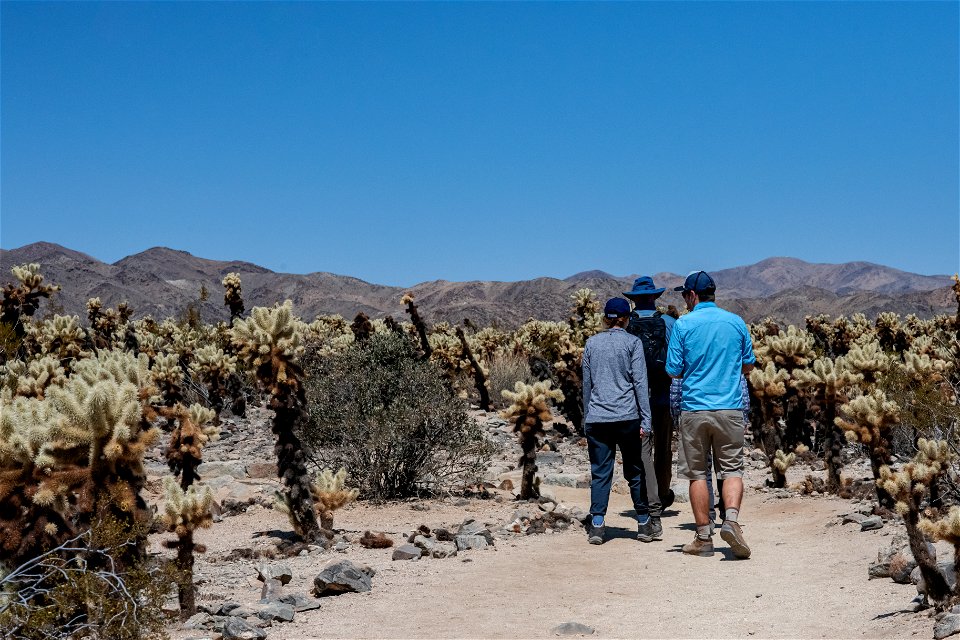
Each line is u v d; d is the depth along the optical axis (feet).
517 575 20.83
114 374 19.90
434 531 25.85
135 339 71.87
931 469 15.25
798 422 40.37
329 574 19.21
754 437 47.78
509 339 104.01
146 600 15.20
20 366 34.30
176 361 58.49
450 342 72.23
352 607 18.12
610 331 25.79
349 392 36.32
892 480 15.12
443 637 15.69
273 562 23.22
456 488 37.29
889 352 72.95
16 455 15.62
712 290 23.13
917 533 14.98
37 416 16.55
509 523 28.40
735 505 22.21
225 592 19.85
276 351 25.41
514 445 51.49
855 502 29.30
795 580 19.39
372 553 24.25
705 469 23.02
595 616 16.99
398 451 34.50
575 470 44.16
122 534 15.40
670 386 27.86
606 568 21.67
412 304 68.49
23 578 14.74
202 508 17.54
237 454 48.57
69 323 57.31
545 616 17.07
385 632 16.17
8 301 56.08
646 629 15.87
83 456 16.05
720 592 18.62
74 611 14.57
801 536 25.59
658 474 28.94
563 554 23.47
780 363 39.81
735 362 22.54
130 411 16.30
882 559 18.74
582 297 88.38
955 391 35.32
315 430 34.50
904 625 14.52
